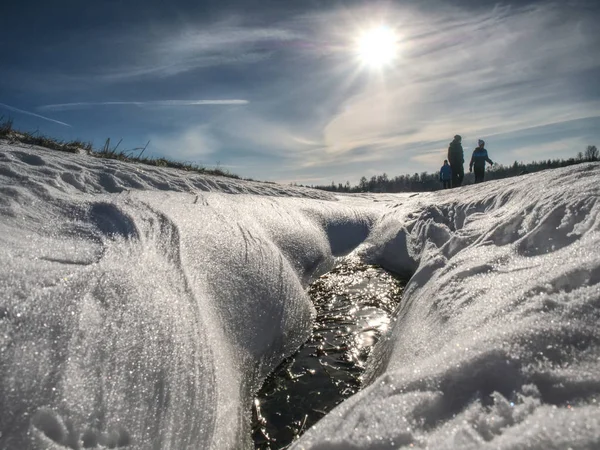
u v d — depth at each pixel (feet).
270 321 9.93
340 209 26.50
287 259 14.38
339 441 4.04
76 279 5.90
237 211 15.07
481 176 39.24
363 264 19.53
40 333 4.64
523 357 4.29
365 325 12.27
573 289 5.36
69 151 22.43
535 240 8.12
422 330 7.29
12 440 3.57
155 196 13.73
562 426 3.29
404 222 21.66
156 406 4.96
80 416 4.10
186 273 8.14
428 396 4.28
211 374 6.36
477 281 7.47
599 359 4.01
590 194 8.25
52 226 8.21
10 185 9.91
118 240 8.23
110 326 5.36
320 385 8.91
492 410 3.81
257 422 7.52
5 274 5.36
